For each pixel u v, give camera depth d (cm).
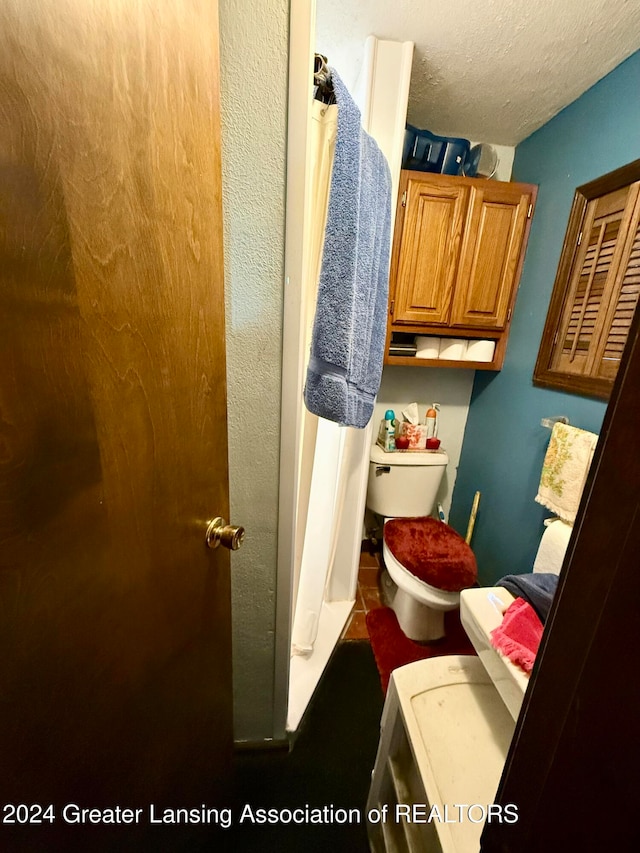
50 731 37
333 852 93
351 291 77
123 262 38
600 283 115
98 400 38
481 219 145
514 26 99
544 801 36
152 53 38
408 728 75
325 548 130
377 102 117
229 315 75
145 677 53
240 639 100
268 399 81
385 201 103
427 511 194
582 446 113
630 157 105
